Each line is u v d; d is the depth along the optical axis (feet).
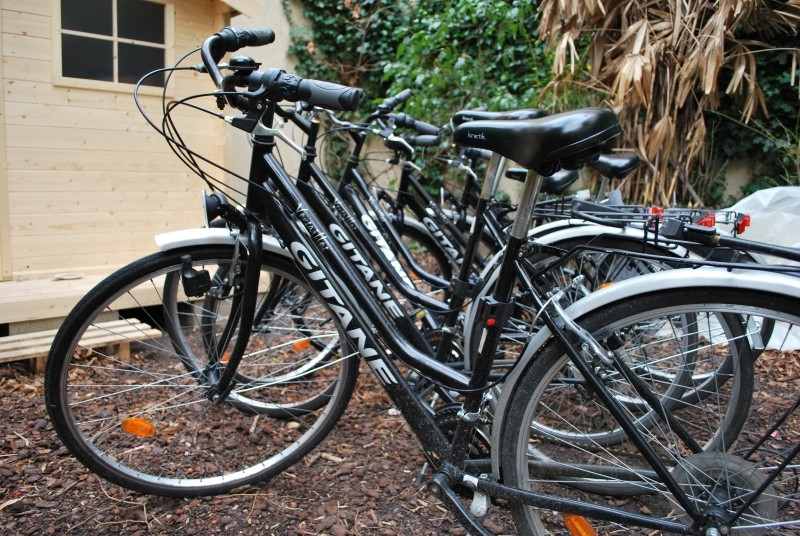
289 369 7.86
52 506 5.27
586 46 12.10
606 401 4.05
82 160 9.78
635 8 10.97
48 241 9.59
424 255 11.08
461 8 14.73
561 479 4.89
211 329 6.09
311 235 5.04
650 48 10.24
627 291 3.92
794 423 6.09
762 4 10.27
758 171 12.95
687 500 3.96
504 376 5.11
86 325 4.91
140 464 5.85
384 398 7.59
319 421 5.73
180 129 10.80
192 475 5.71
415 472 5.95
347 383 5.68
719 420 5.12
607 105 11.41
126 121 10.16
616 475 4.73
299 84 4.43
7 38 8.93
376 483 5.76
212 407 6.87
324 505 5.40
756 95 10.78
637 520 4.06
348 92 4.24
